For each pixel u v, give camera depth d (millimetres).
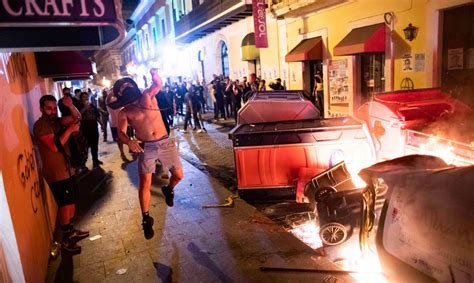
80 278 3584
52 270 3785
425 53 7738
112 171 7980
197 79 23453
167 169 4172
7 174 2906
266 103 6344
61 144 3949
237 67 17797
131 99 3791
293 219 4742
